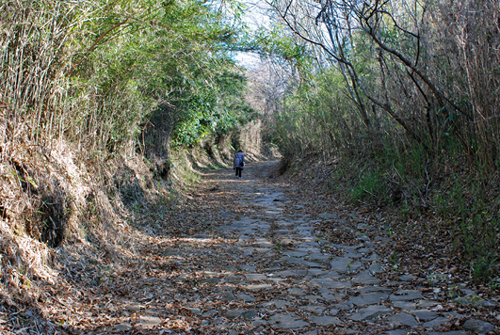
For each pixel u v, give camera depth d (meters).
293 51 8.61
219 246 6.31
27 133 4.35
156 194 9.44
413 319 3.47
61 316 3.37
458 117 7.21
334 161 13.96
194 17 7.23
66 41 4.64
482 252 4.52
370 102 10.29
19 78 4.05
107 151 7.72
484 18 5.81
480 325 3.22
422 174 7.80
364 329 3.36
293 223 8.08
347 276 4.80
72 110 5.36
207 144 28.09
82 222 5.08
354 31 9.27
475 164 6.60
